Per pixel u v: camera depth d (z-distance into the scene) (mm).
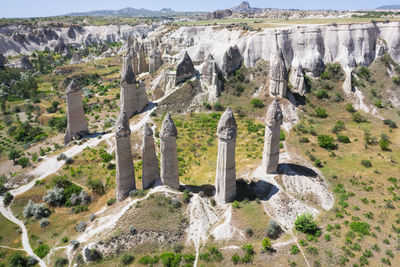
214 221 43062
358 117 81750
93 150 68250
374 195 49406
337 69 97688
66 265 38562
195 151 68750
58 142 83562
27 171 62719
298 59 100312
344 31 103688
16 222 49000
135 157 66438
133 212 43188
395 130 76688
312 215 44688
